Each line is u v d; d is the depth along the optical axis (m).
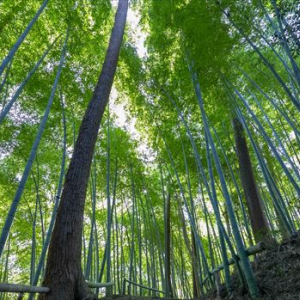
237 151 5.23
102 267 5.00
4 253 8.10
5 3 4.30
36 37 4.74
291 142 6.22
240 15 3.71
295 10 2.85
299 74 2.84
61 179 4.04
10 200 6.63
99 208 7.98
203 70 3.72
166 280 5.36
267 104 6.13
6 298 7.83
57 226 2.70
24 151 5.46
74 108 5.57
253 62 4.84
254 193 4.70
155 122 6.04
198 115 5.30
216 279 3.18
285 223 3.59
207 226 5.00
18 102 4.99
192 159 5.86
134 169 6.97
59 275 2.44
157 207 8.18
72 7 4.56
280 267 2.71
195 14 3.83
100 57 5.77
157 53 5.57
